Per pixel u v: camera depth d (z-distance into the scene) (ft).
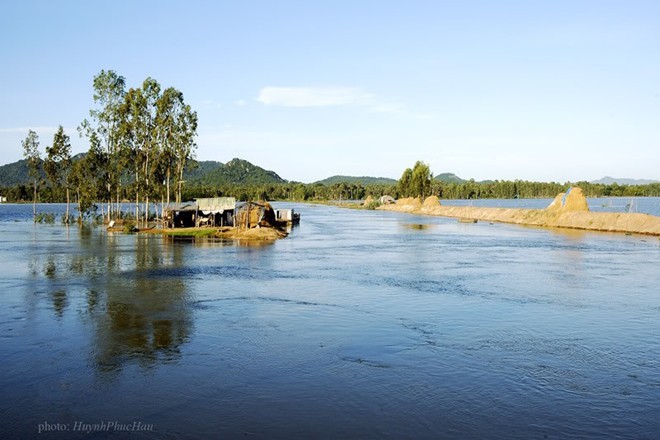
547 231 265.34
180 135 299.38
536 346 64.08
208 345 63.41
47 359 57.82
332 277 115.85
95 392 48.52
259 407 45.29
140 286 102.68
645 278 115.44
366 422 42.47
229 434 40.32
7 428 41.32
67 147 306.14
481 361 58.08
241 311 81.66
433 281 111.04
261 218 252.83
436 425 42.06
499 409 45.27
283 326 72.69
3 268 125.18
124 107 287.28
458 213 438.40
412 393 48.62
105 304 85.97
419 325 73.77
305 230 277.44
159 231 242.37
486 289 101.96
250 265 134.41
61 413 44.06
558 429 41.57
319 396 47.75
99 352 60.44
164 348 62.08
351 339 66.39
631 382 52.08
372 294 96.27
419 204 560.20
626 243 195.93
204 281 109.09
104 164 299.38
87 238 211.20
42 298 90.38
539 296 95.09
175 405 45.62
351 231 270.26
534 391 49.47
